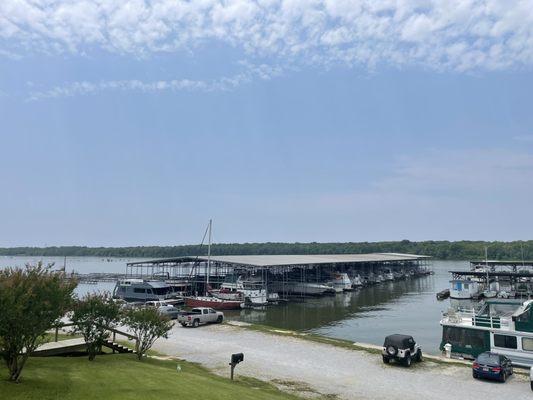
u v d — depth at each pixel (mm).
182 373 22203
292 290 96500
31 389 14938
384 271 143500
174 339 38125
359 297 93938
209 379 21844
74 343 24234
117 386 16766
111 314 23609
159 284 79500
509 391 24234
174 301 72938
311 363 30016
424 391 24031
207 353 32688
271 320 62375
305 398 22141
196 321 44969
